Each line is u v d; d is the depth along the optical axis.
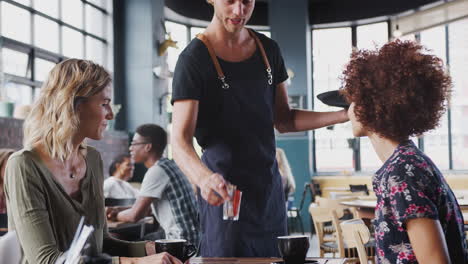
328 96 1.94
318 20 11.34
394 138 1.34
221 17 1.82
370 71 1.34
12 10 6.54
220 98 1.87
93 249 1.31
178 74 1.86
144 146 3.57
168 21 10.65
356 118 1.37
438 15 10.08
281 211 1.94
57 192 1.72
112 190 5.15
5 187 1.69
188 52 1.87
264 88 1.93
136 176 8.86
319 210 5.09
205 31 1.92
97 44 8.72
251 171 1.87
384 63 1.32
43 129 1.73
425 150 10.58
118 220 3.50
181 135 1.81
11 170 1.67
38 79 7.07
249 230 1.83
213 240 1.84
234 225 1.81
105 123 1.82
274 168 1.94
